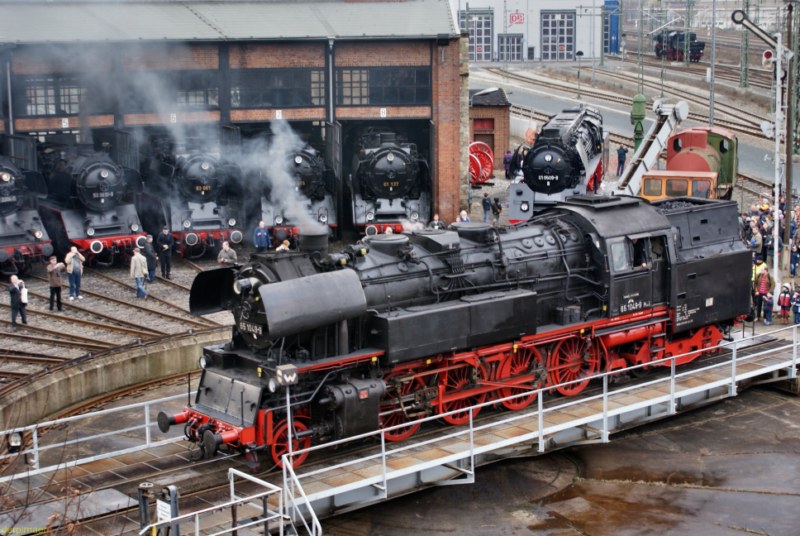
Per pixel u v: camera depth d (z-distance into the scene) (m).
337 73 35.38
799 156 44.12
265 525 13.49
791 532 15.56
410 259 17.94
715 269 21.58
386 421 17.59
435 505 16.72
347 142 37.81
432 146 35.88
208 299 17.78
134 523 14.27
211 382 17.00
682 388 19.58
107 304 28.34
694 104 54.50
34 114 32.69
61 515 14.20
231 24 35.28
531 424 17.75
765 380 21.73
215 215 33.72
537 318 19.47
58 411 20.58
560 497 17.02
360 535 15.63
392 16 36.78
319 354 16.61
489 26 75.94
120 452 16.83
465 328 17.81
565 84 64.12
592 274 20.17
